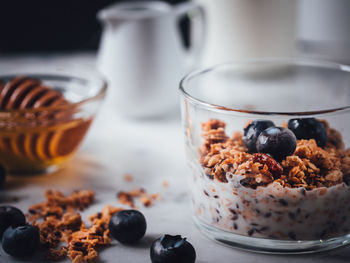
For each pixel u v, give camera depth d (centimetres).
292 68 40
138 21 38
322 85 37
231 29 42
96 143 38
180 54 41
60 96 35
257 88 39
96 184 33
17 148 32
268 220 25
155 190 32
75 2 58
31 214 30
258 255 26
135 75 39
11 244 26
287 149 25
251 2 41
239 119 26
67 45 60
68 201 31
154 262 25
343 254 26
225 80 36
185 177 33
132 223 27
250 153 26
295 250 26
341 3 46
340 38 47
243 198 25
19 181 33
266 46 42
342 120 25
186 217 30
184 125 27
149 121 41
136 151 37
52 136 32
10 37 60
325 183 25
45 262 26
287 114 24
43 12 58
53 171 34
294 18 43
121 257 27
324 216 25
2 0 57
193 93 29
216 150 26
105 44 40
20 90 34
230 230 26
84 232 28
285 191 25
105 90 34
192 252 25
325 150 26
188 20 57
